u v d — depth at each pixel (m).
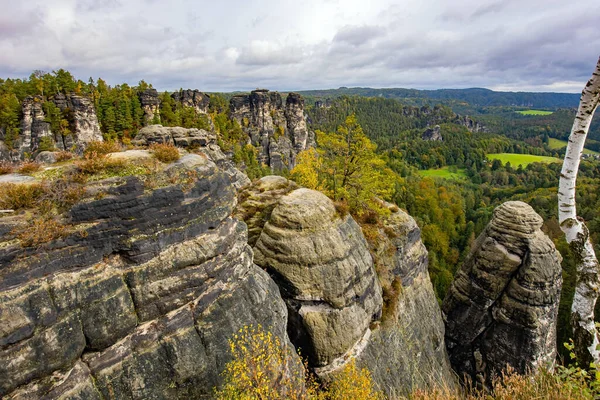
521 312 32.25
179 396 14.02
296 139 159.62
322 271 23.39
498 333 34.16
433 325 34.78
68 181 12.70
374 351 25.88
